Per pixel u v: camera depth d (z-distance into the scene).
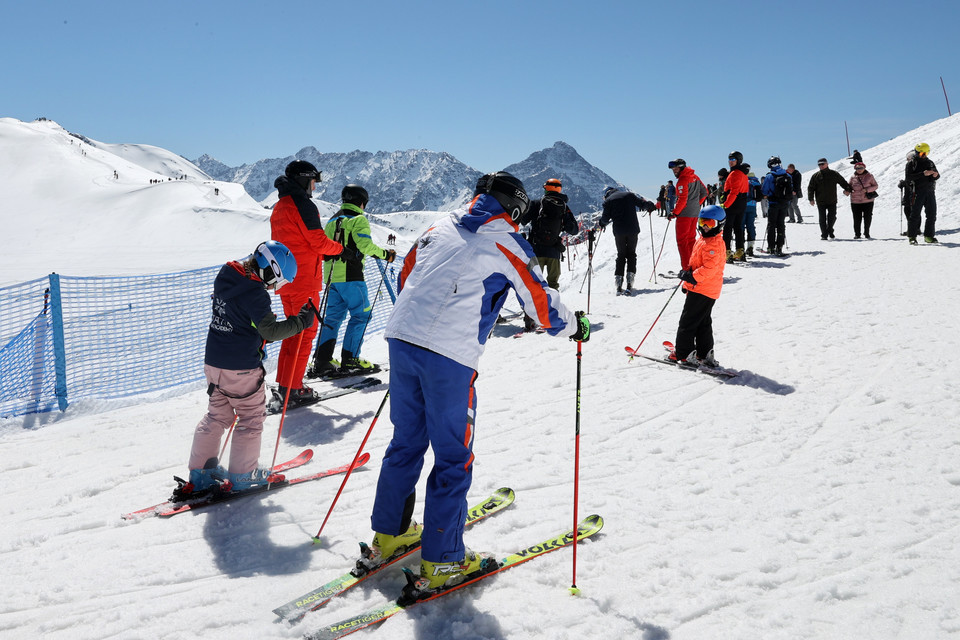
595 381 5.54
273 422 4.77
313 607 2.40
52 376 5.22
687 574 2.62
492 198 2.50
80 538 3.01
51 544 2.95
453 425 2.44
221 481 3.45
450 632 2.25
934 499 3.14
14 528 3.11
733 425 4.35
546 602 2.44
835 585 2.47
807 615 2.32
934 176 11.05
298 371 5.01
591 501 3.31
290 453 4.14
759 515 3.10
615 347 6.62
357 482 3.63
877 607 2.33
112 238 77.88
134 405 5.32
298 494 3.48
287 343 4.98
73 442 4.37
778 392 4.97
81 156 141.88
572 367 6.00
